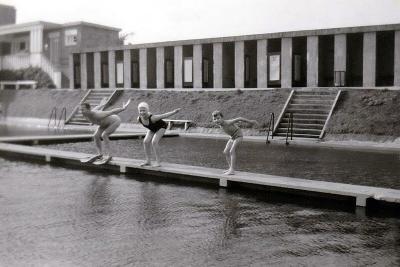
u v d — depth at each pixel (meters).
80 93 34.53
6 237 6.41
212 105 26.31
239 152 16.28
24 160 14.36
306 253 5.78
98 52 35.59
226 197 9.09
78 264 5.37
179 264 5.38
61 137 19.84
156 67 33.88
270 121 21.19
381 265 5.37
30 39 42.03
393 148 16.91
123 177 11.34
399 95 21.41
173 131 24.92
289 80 26.98
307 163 13.45
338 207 8.30
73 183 10.55
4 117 35.41
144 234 6.57
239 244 6.13
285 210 8.05
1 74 43.12
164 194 9.35
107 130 12.31
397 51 23.83
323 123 21.47
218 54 29.45
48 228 6.86
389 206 8.18
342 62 25.45
